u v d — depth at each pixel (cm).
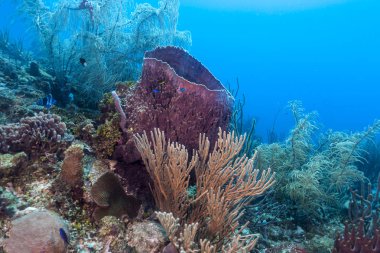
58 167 337
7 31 870
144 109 346
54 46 729
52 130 366
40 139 349
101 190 296
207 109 344
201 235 290
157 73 356
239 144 279
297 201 511
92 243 271
